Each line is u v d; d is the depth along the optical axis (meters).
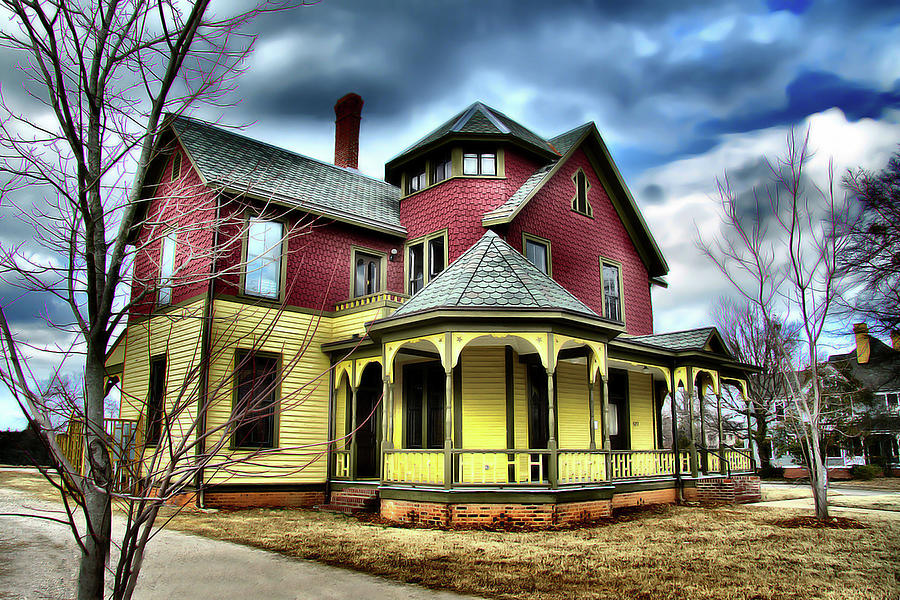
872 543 9.59
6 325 3.05
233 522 11.24
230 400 13.55
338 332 15.59
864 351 34.97
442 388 14.39
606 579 7.15
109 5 3.57
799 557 8.47
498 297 12.11
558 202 18.00
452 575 7.27
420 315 11.87
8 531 9.76
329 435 15.16
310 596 6.36
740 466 17.94
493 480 13.27
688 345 16.45
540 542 9.47
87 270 3.45
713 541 9.68
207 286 13.71
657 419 18.70
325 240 16.22
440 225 17.19
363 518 12.28
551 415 11.61
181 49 3.77
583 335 12.62
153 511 3.36
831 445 27.92
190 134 15.98
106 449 3.33
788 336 23.52
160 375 14.73
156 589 6.57
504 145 17.38
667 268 20.86
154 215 3.89
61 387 3.28
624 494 14.12
